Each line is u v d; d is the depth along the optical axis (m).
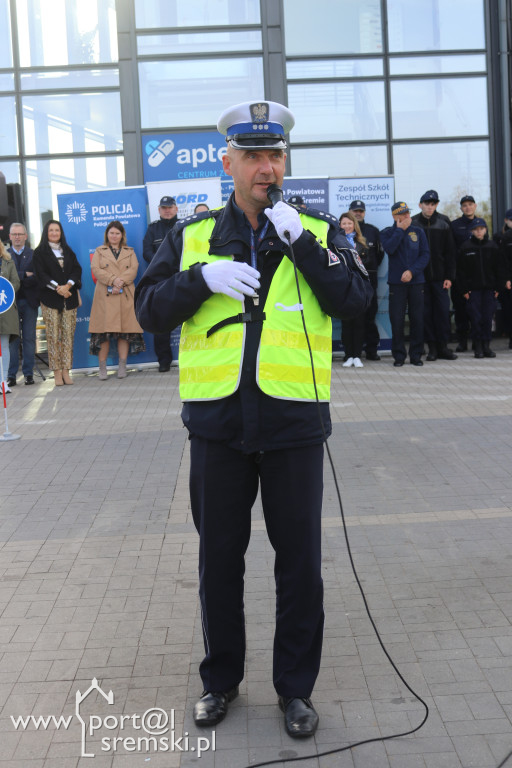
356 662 3.54
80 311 11.41
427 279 11.37
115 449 7.26
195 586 4.38
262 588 4.32
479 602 4.04
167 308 2.97
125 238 10.90
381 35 13.38
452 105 13.52
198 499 3.17
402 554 4.67
